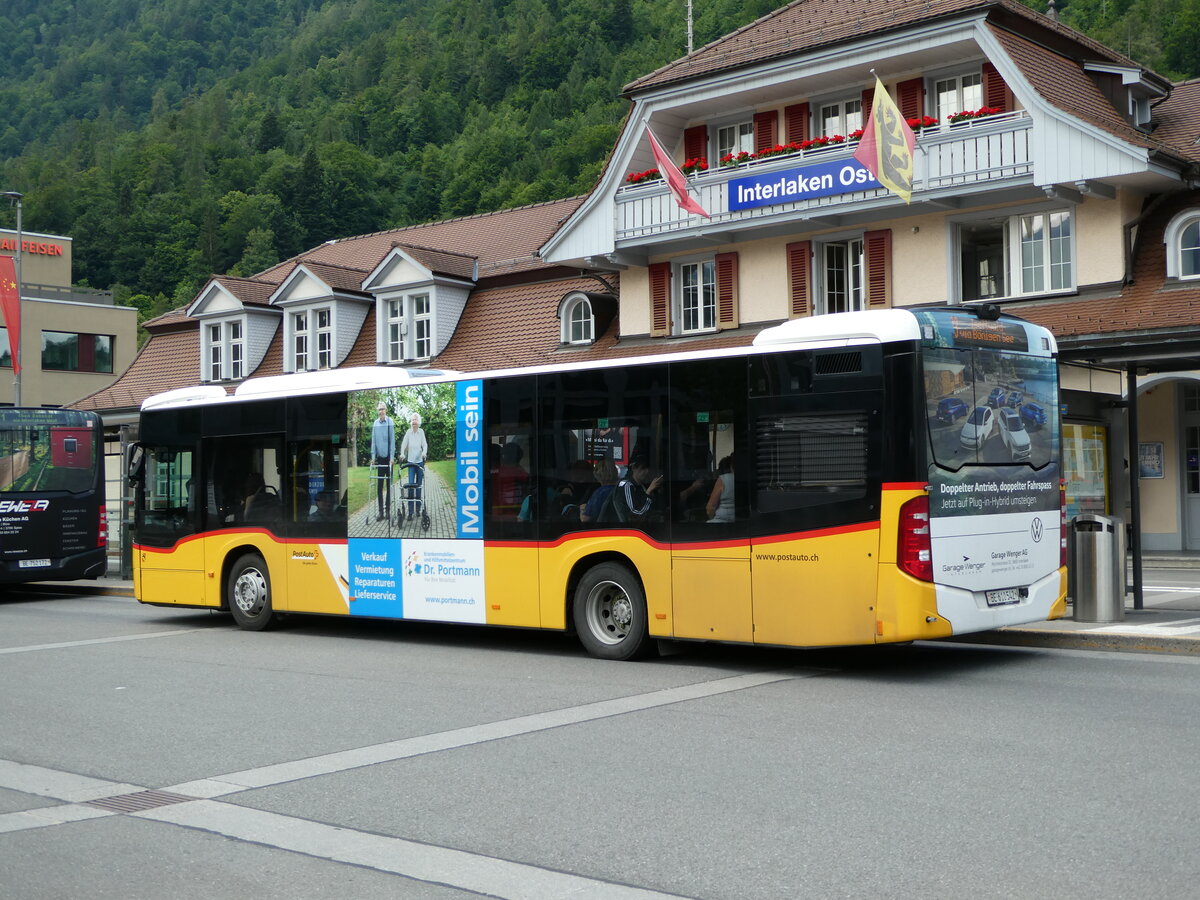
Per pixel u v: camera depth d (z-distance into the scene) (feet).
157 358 138.51
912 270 83.61
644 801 23.35
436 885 18.88
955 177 79.05
